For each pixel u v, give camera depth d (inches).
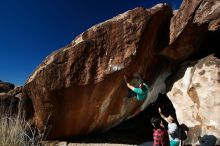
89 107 291.9
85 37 277.0
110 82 278.7
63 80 272.5
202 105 282.8
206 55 321.7
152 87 321.7
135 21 271.1
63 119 292.2
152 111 395.2
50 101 279.1
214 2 274.4
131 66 275.7
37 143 237.9
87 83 272.4
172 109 371.9
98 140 314.3
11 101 296.2
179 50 307.0
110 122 326.3
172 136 253.6
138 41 269.0
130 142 313.4
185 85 306.5
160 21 287.6
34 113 296.0
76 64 272.4
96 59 273.1
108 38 273.7
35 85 279.3
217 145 263.4
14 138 195.3
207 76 286.2
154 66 313.7
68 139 309.0
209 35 309.1
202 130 278.7
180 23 285.3
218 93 274.7
